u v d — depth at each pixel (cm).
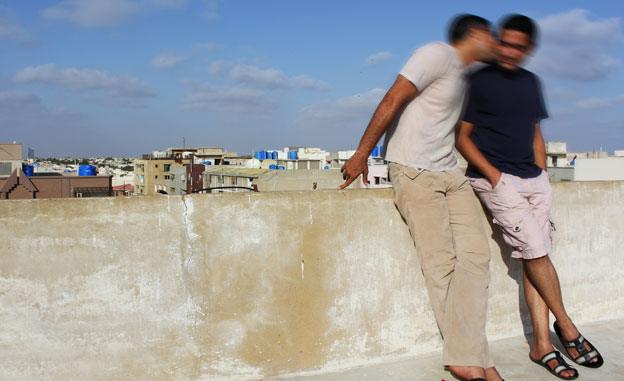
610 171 4619
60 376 299
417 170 331
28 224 291
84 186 6475
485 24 328
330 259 352
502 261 414
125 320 310
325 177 6134
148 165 10906
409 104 331
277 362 341
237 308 331
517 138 354
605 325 448
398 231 372
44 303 295
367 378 342
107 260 306
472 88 351
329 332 353
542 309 366
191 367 323
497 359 376
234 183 6525
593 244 458
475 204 347
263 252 336
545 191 367
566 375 345
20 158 7675
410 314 378
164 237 316
